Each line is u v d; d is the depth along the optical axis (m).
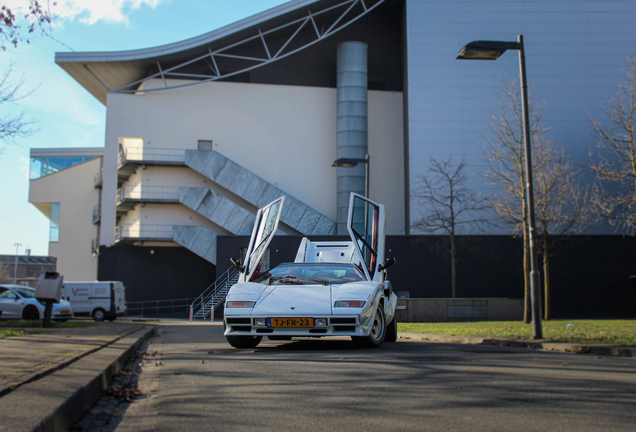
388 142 42.50
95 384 4.08
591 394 4.12
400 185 42.09
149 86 40.81
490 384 4.57
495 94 39.06
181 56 39.78
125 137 39.94
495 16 39.72
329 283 8.16
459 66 39.41
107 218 39.25
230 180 39.03
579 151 38.09
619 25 39.66
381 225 9.33
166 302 39.31
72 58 38.44
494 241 35.78
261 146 41.44
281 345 8.77
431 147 38.62
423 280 35.19
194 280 39.75
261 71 42.34
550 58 39.25
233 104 41.56
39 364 4.68
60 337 8.90
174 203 39.78
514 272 35.62
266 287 8.00
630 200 22.62
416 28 39.72
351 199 8.99
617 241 35.75
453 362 6.15
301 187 41.41
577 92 38.91
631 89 23.22
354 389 4.33
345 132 40.94
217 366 5.88
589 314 35.25
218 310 33.53
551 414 3.44
